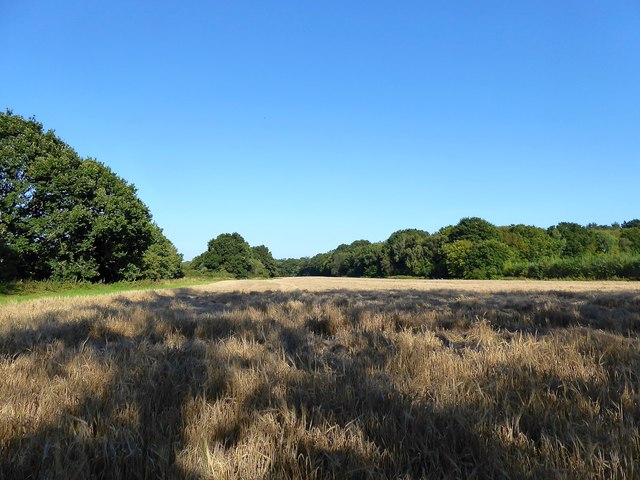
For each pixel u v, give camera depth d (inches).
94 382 177.6
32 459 115.1
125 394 161.3
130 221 1834.4
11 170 1472.7
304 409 142.6
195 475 103.6
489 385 169.3
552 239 3993.6
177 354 233.8
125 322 354.0
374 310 440.1
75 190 1579.7
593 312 430.3
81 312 440.1
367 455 113.2
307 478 104.3
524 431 132.0
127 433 124.0
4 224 1423.5
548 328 331.9
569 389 166.9
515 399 156.3
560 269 2603.3
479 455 112.7
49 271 1594.5
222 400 150.4
